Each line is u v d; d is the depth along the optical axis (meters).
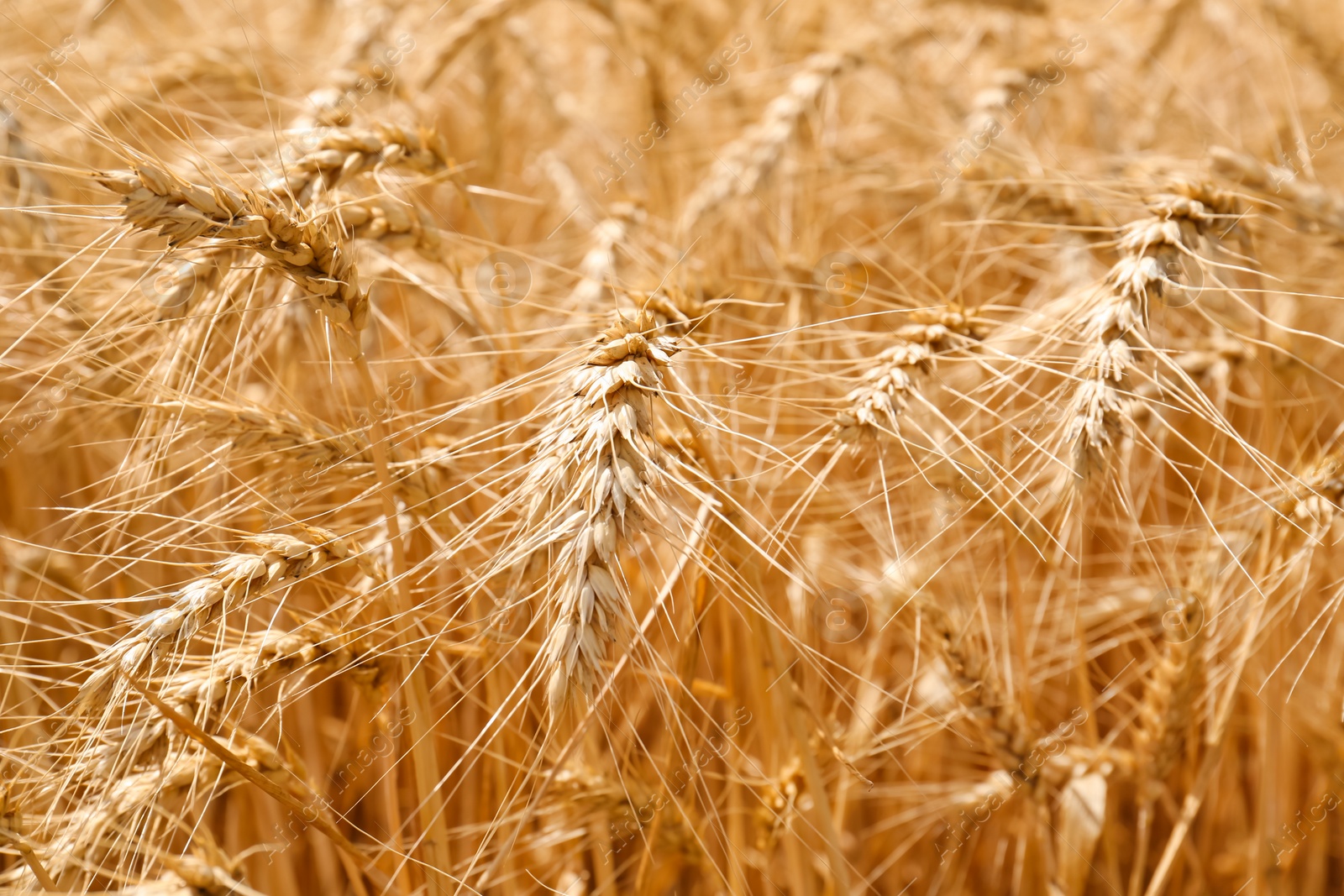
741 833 1.10
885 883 1.22
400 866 1.00
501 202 1.43
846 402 1.03
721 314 1.09
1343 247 1.11
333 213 1.01
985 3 1.53
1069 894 1.09
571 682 0.97
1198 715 1.09
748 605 1.03
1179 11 1.61
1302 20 1.40
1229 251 1.06
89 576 1.14
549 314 1.15
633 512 0.97
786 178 1.29
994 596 1.17
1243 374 1.19
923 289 1.21
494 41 1.38
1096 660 1.22
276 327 1.07
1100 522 1.14
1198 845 1.24
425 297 1.15
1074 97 1.52
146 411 1.04
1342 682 1.18
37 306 1.08
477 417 1.12
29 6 1.33
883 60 1.43
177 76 1.19
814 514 1.15
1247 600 1.09
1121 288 1.03
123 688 0.98
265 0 1.63
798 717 1.04
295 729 1.16
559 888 1.08
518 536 0.99
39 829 1.00
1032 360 1.03
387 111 1.15
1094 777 1.10
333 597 1.07
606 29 1.59
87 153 1.13
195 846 1.03
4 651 1.11
